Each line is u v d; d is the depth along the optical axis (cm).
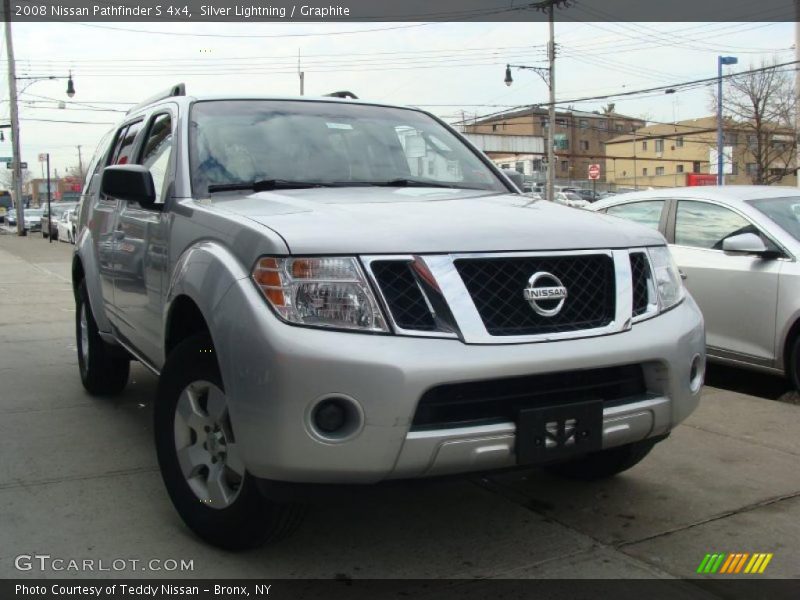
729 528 363
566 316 299
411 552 335
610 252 316
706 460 455
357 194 370
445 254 282
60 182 10625
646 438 325
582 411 293
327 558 328
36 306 1102
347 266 276
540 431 284
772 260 597
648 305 327
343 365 263
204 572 312
